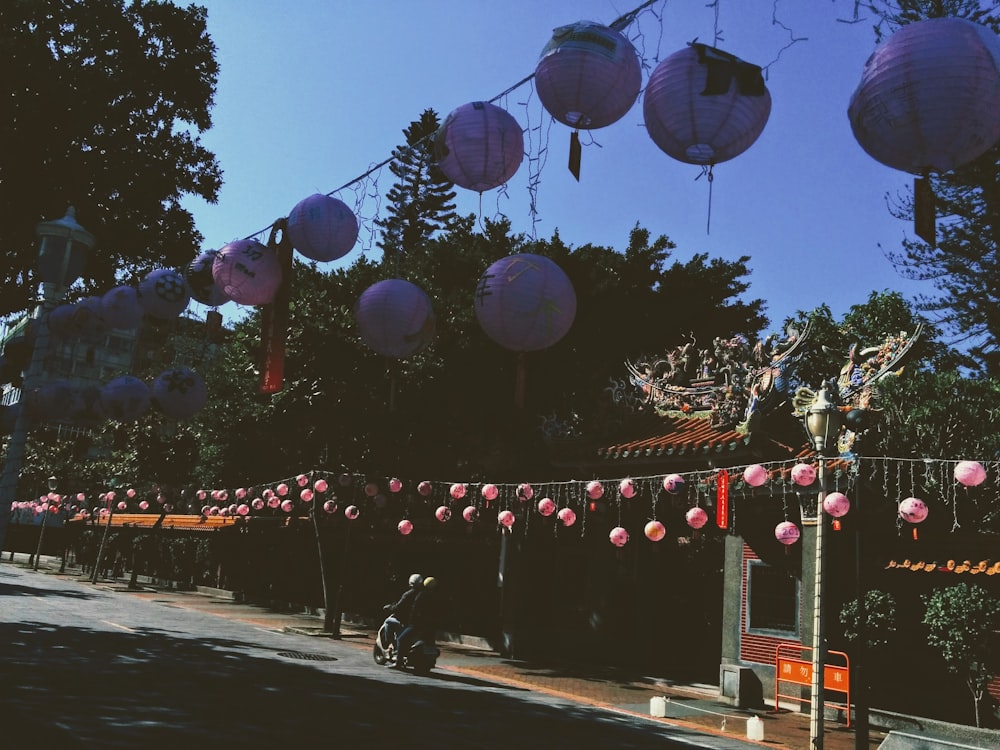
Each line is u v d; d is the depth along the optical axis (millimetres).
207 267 7465
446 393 21875
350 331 21359
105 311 7730
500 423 22016
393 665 14969
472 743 8602
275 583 30000
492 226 23219
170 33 13016
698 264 25953
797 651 13320
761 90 4109
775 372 14836
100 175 12516
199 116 13773
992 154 19953
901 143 3693
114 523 42250
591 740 9484
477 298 5312
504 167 5262
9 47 11031
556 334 5266
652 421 17766
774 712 12898
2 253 12203
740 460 14602
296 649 16641
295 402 22125
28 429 7977
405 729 8992
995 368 23469
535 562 20297
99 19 12203
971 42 3533
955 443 14180
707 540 17188
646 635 17469
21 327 8352
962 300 23109
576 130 4852
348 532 20688
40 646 13523
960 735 10625
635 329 24062
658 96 4211
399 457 23422
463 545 22516
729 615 14703
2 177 11734
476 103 5305
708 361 17281
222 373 24281
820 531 9797
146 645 14930
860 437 12547
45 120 11469
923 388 15086
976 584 12000
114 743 7234
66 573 43062
